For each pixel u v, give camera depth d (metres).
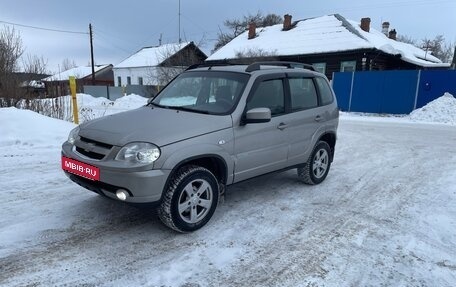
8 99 10.56
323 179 6.04
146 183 3.51
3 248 3.47
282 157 5.01
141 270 3.25
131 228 4.05
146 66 45.16
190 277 3.18
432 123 15.62
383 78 19.61
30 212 4.32
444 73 17.81
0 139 7.55
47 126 8.57
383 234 4.12
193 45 33.91
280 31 34.38
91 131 4.01
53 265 3.25
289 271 3.33
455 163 7.64
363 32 29.98
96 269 3.23
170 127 3.88
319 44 28.62
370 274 3.32
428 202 5.19
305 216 4.59
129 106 22.83
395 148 9.26
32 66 11.53
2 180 5.40
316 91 5.71
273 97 4.88
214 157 4.04
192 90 4.91
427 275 3.32
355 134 11.69
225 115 4.26
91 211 4.44
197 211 4.07
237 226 4.22
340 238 4.01
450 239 4.04
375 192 5.62
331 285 3.14
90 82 58.34
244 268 3.36
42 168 6.11
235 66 5.17
